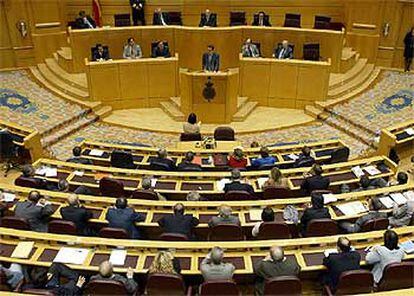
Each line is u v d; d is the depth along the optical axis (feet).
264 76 52.31
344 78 54.54
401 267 20.72
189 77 47.91
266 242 23.16
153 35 54.29
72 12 59.62
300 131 48.49
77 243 23.07
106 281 19.75
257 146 40.29
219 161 36.68
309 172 31.65
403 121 47.65
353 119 48.49
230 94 48.85
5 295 18.13
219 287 19.74
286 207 27.17
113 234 24.07
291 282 19.70
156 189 31.17
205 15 56.90
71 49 54.34
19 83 55.31
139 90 52.37
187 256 22.86
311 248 23.35
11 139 37.70
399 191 28.66
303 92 52.01
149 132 48.34
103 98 51.55
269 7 60.75
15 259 22.22
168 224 25.25
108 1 59.98
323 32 53.26
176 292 20.34
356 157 42.91
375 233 23.76
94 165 37.17
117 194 30.94
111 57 54.49
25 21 56.90
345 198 28.25
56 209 27.53
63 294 20.49
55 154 43.04
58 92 53.21
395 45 59.26
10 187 28.81
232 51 54.95
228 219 25.35
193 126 42.83
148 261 22.47
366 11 57.36
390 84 56.08
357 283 20.35
